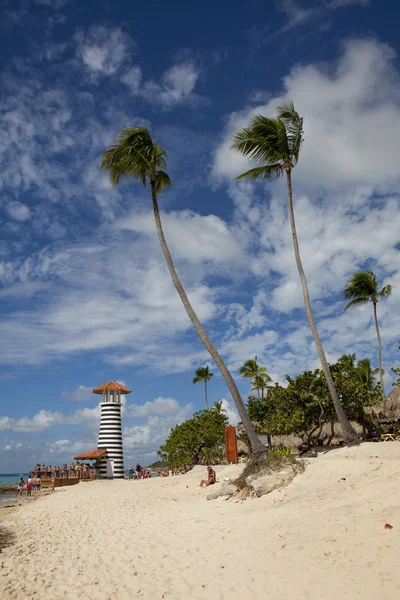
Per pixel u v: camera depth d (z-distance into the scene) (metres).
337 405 20.94
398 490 11.83
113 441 59.75
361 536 9.33
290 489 15.65
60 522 19.75
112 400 61.75
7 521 22.09
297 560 9.02
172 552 11.49
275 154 22.58
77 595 9.12
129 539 13.88
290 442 31.67
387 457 16.56
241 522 13.30
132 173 23.81
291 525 11.49
